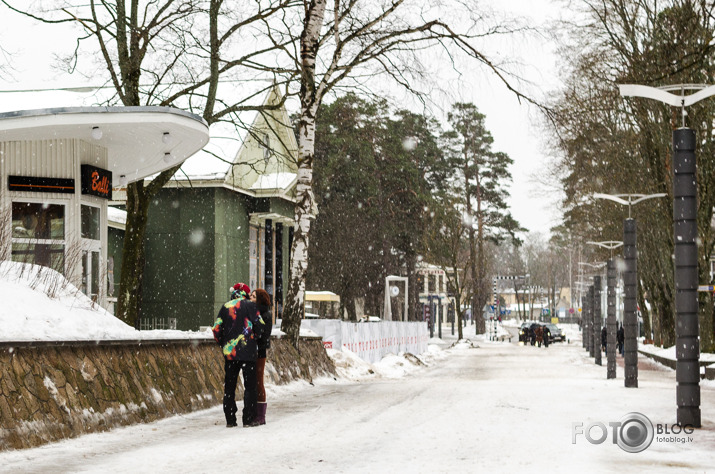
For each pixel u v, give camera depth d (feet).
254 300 44.39
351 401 57.31
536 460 30.35
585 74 122.72
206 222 130.62
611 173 156.46
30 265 49.75
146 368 46.19
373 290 263.29
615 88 121.19
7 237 51.26
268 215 147.13
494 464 29.43
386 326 150.10
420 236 273.33
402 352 165.27
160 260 131.34
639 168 146.41
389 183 262.67
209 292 130.11
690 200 44.50
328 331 111.45
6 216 51.67
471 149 347.15
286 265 163.73
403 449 33.40
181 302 130.52
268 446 34.91
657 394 63.87
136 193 93.04
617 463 29.84
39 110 60.18
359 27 85.25
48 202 70.08
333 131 244.22
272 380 66.39
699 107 121.19
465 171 346.33
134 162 83.66
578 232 237.45
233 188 130.00
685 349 43.80
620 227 176.65
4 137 64.39
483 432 38.68
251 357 42.55
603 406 52.34
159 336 50.37
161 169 89.40
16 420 33.73
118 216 133.59
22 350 35.94
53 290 48.01
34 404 35.24
